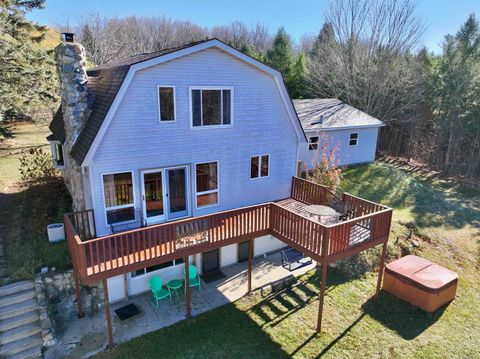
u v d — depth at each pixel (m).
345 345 9.26
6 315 8.91
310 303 10.98
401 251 14.34
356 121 23.70
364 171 23.02
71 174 11.34
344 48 31.95
